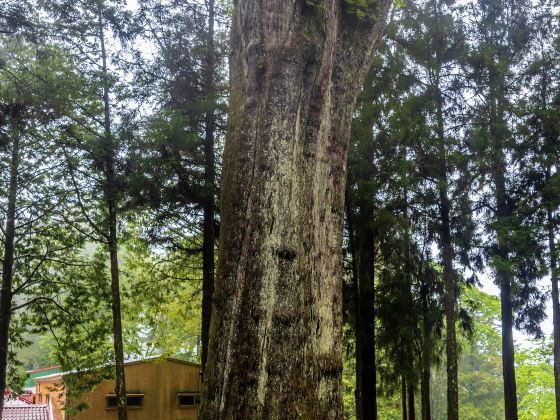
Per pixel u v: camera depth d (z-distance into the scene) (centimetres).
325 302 368
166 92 1597
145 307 2012
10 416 2206
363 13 422
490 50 1482
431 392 3653
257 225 358
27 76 1526
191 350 3278
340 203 398
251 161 372
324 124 394
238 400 331
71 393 1739
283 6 394
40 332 1809
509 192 1587
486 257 1548
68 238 1758
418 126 1435
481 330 2611
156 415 2014
